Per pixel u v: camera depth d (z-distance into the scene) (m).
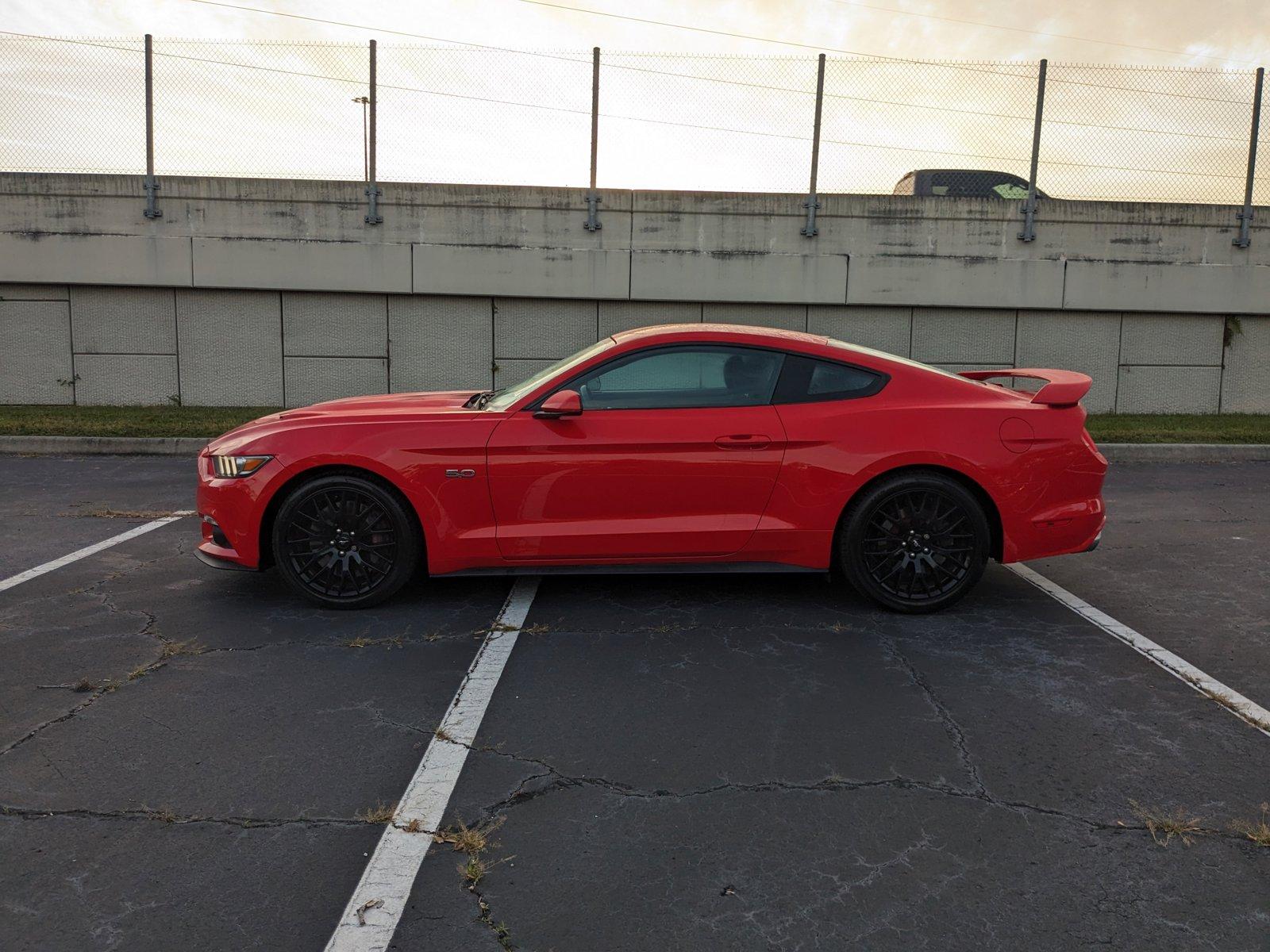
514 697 3.51
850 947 2.09
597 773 2.91
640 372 4.53
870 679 3.71
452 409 4.71
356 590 4.56
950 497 4.43
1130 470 9.36
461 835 2.54
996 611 4.62
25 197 12.28
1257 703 3.47
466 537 4.43
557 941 2.11
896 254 12.77
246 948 2.07
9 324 12.73
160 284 12.52
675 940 2.11
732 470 4.39
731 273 12.76
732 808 2.70
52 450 9.93
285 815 2.64
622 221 12.66
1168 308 13.02
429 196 12.52
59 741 3.10
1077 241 12.87
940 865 2.42
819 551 4.48
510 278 12.70
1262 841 2.53
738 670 3.80
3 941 2.08
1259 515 7.07
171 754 3.02
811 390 4.52
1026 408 4.51
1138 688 3.62
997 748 3.09
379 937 2.11
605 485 4.40
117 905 2.22
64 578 5.13
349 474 4.47
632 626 4.34
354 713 3.35
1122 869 2.40
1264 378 13.44
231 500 4.48
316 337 12.96
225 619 4.42
